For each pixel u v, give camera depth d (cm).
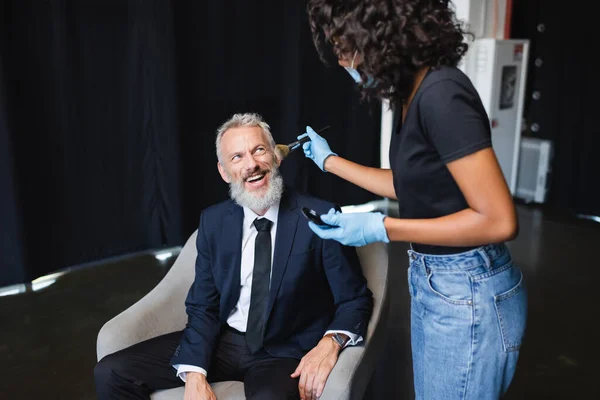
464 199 121
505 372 128
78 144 338
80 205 347
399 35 111
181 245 384
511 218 112
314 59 411
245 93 391
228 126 182
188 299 189
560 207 480
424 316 134
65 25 318
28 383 245
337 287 179
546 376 246
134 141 356
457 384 129
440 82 114
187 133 374
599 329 284
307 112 418
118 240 367
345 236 129
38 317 303
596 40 438
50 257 344
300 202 182
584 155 457
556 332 281
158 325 193
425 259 130
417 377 145
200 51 367
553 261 368
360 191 470
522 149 490
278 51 395
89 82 333
